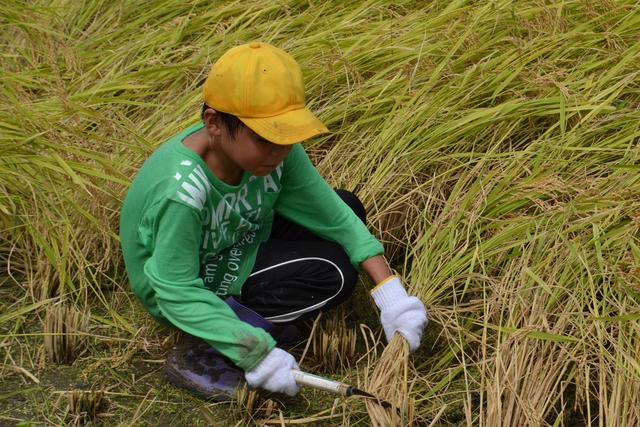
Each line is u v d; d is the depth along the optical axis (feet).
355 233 8.63
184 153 7.74
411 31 11.61
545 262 8.77
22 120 10.82
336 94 11.26
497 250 9.14
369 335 9.11
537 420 7.55
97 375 8.57
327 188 8.68
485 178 9.85
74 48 12.94
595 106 10.05
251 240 8.59
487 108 10.57
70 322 8.85
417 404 8.16
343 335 8.69
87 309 9.37
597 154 9.87
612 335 8.27
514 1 11.39
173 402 8.25
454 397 8.27
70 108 10.85
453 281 9.11
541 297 8.53
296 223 8.86
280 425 7.95
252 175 8.04
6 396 8.21
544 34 11.15
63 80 12.48
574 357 8.00
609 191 9.39
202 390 8.25
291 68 7.39
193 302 7.79
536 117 10.53
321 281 8.46
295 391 7.79
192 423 8.02
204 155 7.80
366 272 9.32
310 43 11.91
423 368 8.66
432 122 10.58
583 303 8.38
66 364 8.73
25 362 8.75
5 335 8.82
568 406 8.14
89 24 13.78
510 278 8.92
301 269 8.45
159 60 12.41
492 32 11.39
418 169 10.34
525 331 8.12
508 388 7.84
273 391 7.77
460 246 9.56
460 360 8.68
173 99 11.90
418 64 10.95
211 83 7.38
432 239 9.60
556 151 9.92
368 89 11.23
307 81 11.44
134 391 8.38
